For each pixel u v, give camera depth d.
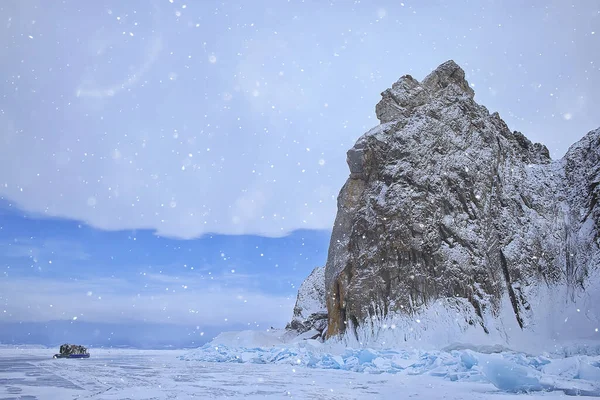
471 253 36.66
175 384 15.00
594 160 40.91
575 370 15.23
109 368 23.11
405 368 21.73
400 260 36.34
